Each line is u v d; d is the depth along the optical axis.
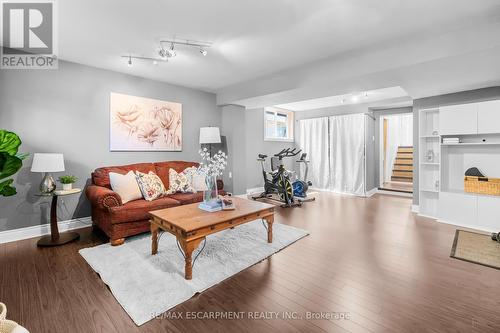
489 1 2.00
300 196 5.51
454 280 2.08
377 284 2.03
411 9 2.13
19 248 2.77
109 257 2.51
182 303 1.80
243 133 5.38
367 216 4.10
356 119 6.10
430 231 3.32
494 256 2.53
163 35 2.62
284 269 2.30
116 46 2.88
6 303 1.78
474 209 3.45
